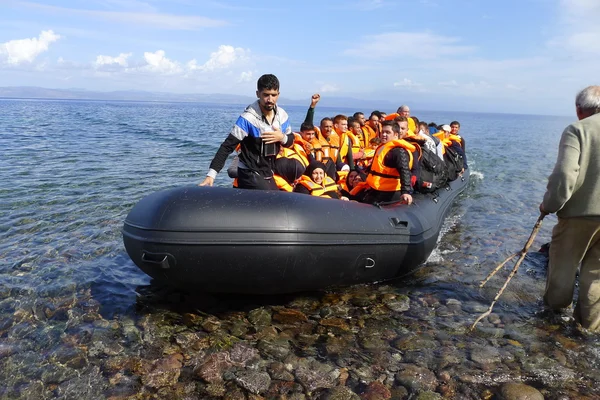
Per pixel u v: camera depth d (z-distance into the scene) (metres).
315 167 5.11
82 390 2.82
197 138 21.34
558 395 2.86
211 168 4.09
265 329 3.64
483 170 14.00
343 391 2.85
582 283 3.72
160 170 11.23
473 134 37.41
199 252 3.48
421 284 4.66
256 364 3.14
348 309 4.04
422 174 5.94
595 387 2.96
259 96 4.11
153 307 3.96
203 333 3.55
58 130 22.70
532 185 11.31
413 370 3.10
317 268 3.81
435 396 2.83
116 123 31.44
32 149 14.09
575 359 3.29
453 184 8.47
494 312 4.04
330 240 3.80
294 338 3.51
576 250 3.73
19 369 3.02
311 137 6.45
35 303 3.94
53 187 8.44
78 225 6.16
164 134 23.14
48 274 4.55
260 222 3.56
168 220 3.51
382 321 3.83
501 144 26.17
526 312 4.04
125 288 4.32
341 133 7.36
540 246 6.05
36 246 5.32
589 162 3.36
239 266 3.56
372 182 5.29
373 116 9.70
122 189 8.55
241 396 2.80
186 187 3.83
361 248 4.02
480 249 5.88
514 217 7.77
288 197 3.84
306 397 2.80
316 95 6.54
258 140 4.21
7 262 4.81
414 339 3.52
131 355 3.21
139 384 2.89
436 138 7.47
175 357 3.20
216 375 3.00
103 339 3.41
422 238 4.70
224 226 3.49
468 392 2.88
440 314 3.98
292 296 4.28
